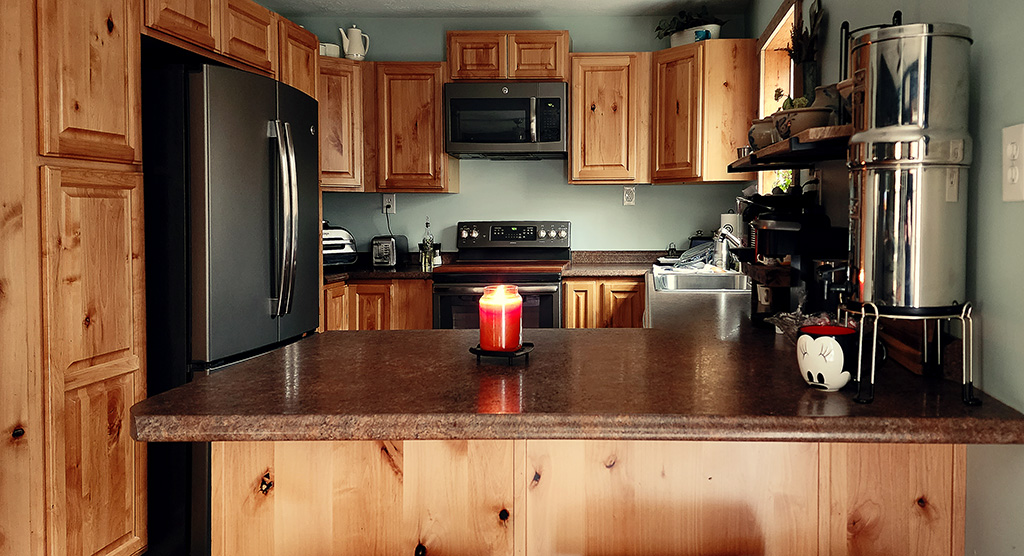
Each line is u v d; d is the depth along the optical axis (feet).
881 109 3.51
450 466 4.03
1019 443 3.00
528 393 3.49
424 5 13.53
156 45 7.84
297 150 9.48
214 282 7.75
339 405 3.29
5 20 6.07
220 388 3.65
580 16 14.14
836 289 3.81
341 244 13.50
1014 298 3.25
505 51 13.25
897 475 3.80
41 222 6.25
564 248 14.44
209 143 7.61
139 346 7.40
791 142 4.25
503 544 4.05
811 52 7.72
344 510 4.09
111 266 7.01
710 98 12.44
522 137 13.23
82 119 6.61
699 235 14.16
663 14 13.94
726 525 3.91
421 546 4.08
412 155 13.55
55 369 6.35
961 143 3.39
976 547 3.63
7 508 6.38
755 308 5.98
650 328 5.73
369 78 13.53
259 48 9.53
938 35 3.38
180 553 7.72
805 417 3.04
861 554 3.84
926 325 3.78
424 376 3.91
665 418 3.07
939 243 3.43
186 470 7.63
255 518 4.11
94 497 6.87
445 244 14.82
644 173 13.42
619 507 3.97
